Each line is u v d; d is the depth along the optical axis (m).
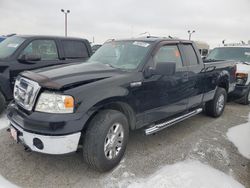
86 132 2.83
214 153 3.64
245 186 2.80
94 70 3.23
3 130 4.25
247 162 3.41
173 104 4.02
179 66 4.14
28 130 2.63
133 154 3.52
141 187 2.71
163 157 3.46
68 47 6.25
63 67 3.42
